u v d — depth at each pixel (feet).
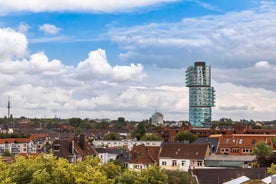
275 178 291.99
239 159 564.71
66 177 257.34
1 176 243.81
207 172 411.34
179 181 358.43
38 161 269.03
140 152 592.60
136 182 291.38
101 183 262.47
